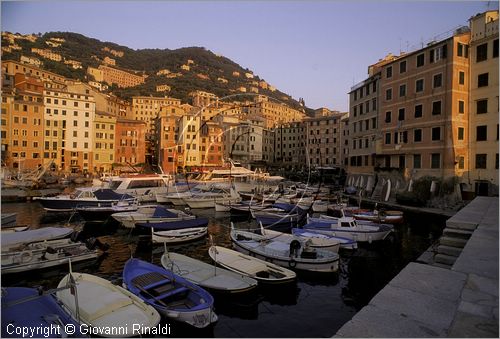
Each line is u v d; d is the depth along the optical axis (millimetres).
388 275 18656
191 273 15102
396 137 46906
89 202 34062
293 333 12203
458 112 39469
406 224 32406
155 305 11367
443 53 40469
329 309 14320
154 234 22531
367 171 55969
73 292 10023
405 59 45844
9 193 44094
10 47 133375
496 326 4871
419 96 43344
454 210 36375
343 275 18516
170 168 91438
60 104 87375
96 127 93750
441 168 40125
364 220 30391
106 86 160875
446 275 7090
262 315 13570
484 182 38062
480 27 39188
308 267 17438
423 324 4996
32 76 92875
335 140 105750
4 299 10430
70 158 88938
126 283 12930
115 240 24906
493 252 9156
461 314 5254
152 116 140375
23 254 16672
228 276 14836
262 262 16891
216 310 13562
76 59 172000
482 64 38875
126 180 45938
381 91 50188
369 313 5340
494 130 37594
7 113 78750
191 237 24125
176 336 11117
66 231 21859
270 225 27375
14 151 79438
